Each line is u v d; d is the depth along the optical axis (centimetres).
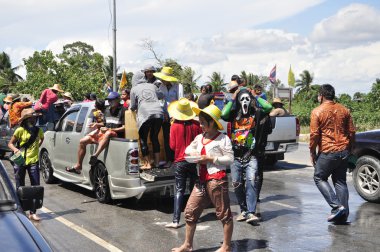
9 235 325
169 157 834
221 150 530
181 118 658
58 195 927
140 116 792
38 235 336
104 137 805
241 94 700
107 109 848
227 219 539
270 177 1125
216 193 531
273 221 714
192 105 698
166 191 766
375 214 750
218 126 535
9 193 388
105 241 622
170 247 594
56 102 1330
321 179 702
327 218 728
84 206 829
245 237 633
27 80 2728
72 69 2739
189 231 556
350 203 833
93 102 930
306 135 2662
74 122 952
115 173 788
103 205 835
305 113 3491
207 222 716
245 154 701
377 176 823
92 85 2658
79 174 916
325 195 695
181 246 561
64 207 823
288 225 690
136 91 805
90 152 865
